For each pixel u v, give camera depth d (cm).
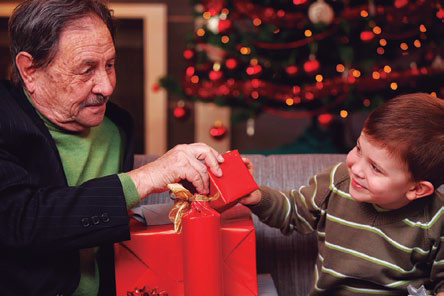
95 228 101
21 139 106
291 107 275
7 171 102
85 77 108
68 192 102
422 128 100
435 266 113
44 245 100
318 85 245
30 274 104
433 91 259
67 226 100
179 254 109
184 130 398
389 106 104
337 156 147
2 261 103
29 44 105
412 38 253
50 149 108
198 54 283
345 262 115
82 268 116
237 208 125
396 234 112
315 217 122
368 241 114
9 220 98
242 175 110
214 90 272
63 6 105
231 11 262
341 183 118
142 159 146
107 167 124
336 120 300
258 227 138
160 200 140
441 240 112
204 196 103
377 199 106
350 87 248
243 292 112
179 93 286
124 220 102
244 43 254
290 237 138
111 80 114
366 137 104
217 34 259
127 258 108
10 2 378
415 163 101
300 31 248
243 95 263
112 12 121
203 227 98
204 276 98
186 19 392
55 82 107
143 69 392
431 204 112
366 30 239
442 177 105
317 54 257
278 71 258
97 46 107
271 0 252
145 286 109
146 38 387
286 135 392
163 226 113
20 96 112
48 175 109
